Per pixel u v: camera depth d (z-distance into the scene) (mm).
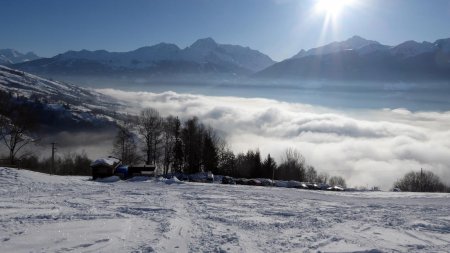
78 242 12664
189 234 14586
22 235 13273
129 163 79062
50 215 17359
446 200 32906
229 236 14383
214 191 33531
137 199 25766
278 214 20891
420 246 13930
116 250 11945
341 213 22047
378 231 16562
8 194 27031
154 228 15398
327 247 13328
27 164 72625
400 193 43031
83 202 23203
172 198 27078
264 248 12922
